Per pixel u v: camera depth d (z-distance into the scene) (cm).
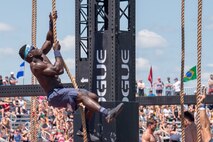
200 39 1227
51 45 1270
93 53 1387
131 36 1394
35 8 1437
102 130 1326
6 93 1648
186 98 1714
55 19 1234
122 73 1373
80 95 1179
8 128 3659
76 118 1373
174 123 3500
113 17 1356
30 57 1190
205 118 1405
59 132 3469
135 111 1355
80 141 1369
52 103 1197
